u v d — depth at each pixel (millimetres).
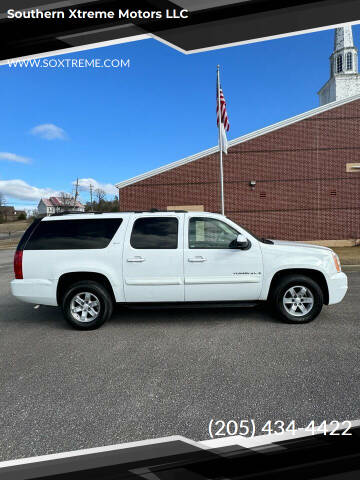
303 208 15867
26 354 3895
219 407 2668
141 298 4820
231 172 16141
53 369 3469
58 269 4754
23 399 2871
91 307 4809
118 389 3012
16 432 2402
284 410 2596
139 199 16547
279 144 15891
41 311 6020
